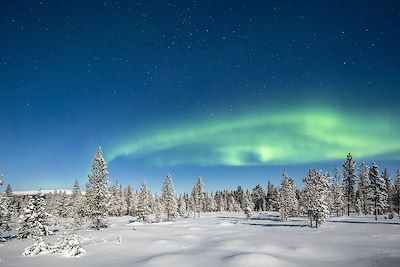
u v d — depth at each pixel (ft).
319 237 158.40
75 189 347.77
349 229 188.24
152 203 402.31
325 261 101.50
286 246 127.03
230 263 96.99
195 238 164.66
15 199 317.83
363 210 327.26
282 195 301.43
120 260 103.14
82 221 241.76
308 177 276.00
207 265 95.50
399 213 327.47
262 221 289.53
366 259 101.19
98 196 215.51
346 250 116.78
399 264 92.22
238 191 592.19
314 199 213.66
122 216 415.03
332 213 325.21
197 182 389.80
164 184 338.95
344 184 308.60
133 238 157.38
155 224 268.82
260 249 121.08
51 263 97.71
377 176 253.85
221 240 152.56
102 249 124.77
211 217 376.27
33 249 113.50
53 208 361.71
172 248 128.88
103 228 221.87
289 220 289.12
